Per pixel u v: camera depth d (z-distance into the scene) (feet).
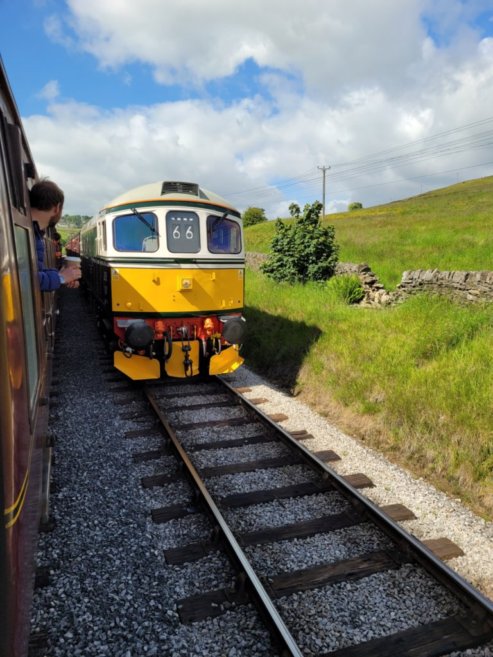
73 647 9.09
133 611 9.99
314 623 9.84
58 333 37.52
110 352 27.81
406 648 9.27
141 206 22.71
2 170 6.32
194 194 24.16
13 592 5.08
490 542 12.57
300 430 19.52
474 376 20.01
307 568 11.43
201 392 24.13
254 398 23.40
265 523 13.33
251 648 9.21
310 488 15.02
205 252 23.65
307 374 25.32
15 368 5.48
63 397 22.66
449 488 15.60
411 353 23.94
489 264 45.93
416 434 17.87
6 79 9.43
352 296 40.52
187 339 23.67
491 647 9.39
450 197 174.40
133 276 22.71
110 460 16.57
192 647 9.19
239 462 16.76
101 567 11.27
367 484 15.30
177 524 13.14
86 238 41.60
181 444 18.03
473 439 16.48
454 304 31.55
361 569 11.39
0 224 5.45
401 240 71.67
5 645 4.99
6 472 4.93
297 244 48.29
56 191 12.00
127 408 21.58
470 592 9.98
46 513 12.53
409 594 10.66
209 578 11.04
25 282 7.96
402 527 12.94
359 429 19.89
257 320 35.42
